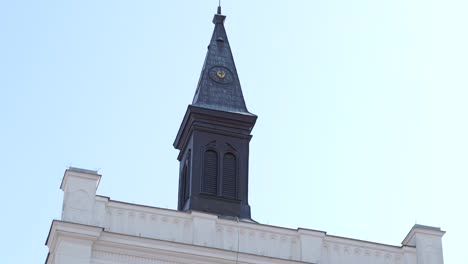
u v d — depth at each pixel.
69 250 58.62
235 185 71.19
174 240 61.09
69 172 60.84
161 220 61.56
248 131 73.19
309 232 63.19
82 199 60.38
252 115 73.00
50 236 59.72
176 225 61.66
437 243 65.00
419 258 64.25
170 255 60.28
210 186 70.75
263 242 62.50
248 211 70.38
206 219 62.03
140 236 60.12
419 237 65.00
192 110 72.25
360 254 63.84
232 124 72.88
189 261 60.41
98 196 60.94
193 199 69.81
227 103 73.94
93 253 59.34
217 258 60.69
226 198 70.44
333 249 63.53
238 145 72.50
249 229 62.53
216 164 71.56
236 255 61.00
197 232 61.56
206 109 72.44
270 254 62.25
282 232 63.00
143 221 61.28
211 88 74.50
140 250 60.03
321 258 62.81
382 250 64.25
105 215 60.81
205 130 72.25
